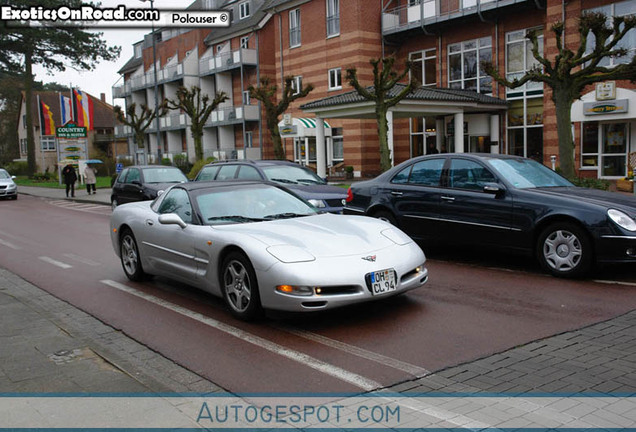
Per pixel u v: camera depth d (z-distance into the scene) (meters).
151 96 55.84
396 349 4.51
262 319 5.45
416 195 8.36
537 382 3.75
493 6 25.11
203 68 45.69
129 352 4.69
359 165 30.16
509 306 5.65
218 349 4.69
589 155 21.78
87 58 46.47
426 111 22.73
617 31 13.13
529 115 25.19
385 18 30.05
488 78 26.80
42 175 47.84
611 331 4.77
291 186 10.73
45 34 43.50
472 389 3.67
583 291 6.13
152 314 5.86
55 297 6.84
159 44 54.66
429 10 27.95
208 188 6.52
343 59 30.81
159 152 34.50
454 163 8.13
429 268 7.72
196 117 29.81
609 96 19.33
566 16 21.61
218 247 5.59
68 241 12.12
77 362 4.34
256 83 41.66
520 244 7.16
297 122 29.86
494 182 7.53
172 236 6.35
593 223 6.38
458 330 4.94
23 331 5.19
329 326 5.20
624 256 6.23
